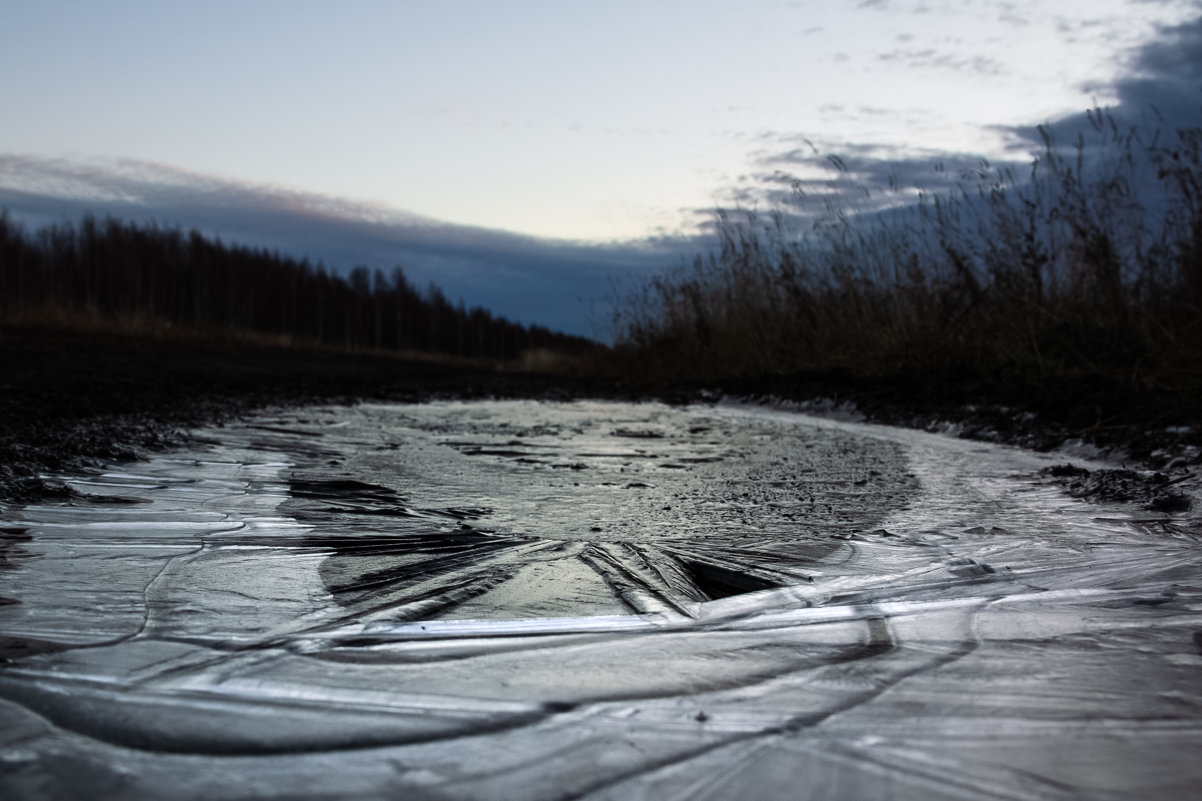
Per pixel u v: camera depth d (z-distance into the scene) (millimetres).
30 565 2092
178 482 3340
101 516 2676
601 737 1189
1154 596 2025
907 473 4191
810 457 4812
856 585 2121
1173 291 7203
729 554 2465
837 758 1135
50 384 7109
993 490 3686
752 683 1426
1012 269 8273
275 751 1128
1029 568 2301
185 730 1187
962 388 7203
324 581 2080
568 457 4734
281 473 3730
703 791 1037
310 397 8492
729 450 5137
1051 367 7066
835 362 9711
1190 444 4316
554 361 21359
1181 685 1431
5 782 1021
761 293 11953
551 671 1477
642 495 3520
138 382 8234
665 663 1528
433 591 2010
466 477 3904
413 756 1121
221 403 6996
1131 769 1116
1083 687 1416
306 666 1471
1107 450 4613
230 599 1889
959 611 1901
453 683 1402
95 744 1138
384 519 2859
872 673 1482
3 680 1359
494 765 1099
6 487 2879
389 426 6141
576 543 2580
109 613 1749
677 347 13633
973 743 1191
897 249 9703
